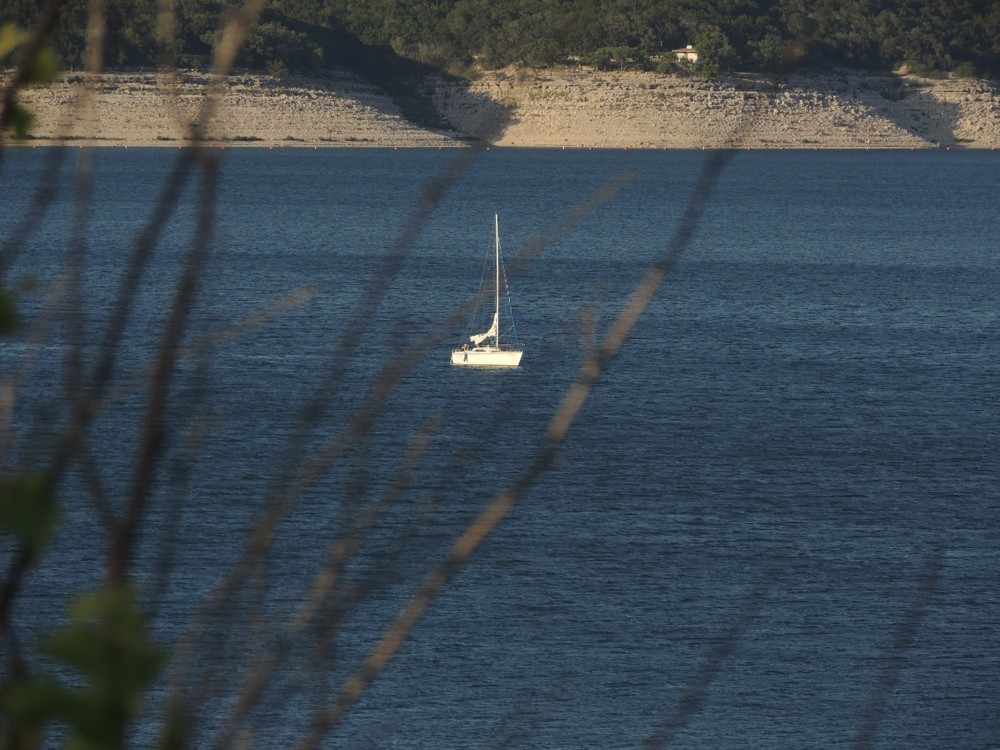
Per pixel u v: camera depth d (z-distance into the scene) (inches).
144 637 328.8
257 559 488.1
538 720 5103.3
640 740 4995.1
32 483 350.3
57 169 458.9
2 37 390.6
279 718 4822.8
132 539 401.1
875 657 5689.0
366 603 5964.6
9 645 338.3
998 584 6574.8
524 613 6048.2
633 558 6875.0
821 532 7411.4
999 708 5270.7
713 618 6087.6
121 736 320.5
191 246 432.1
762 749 4936.0
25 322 374.6
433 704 5211.6
